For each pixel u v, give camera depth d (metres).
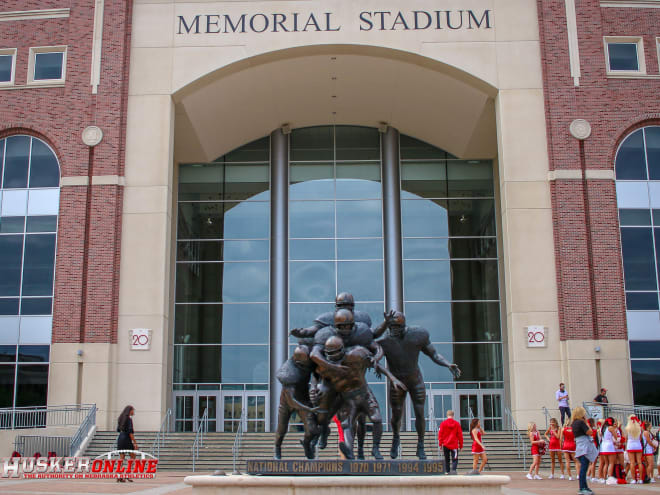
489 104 31.42
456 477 10.86
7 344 28.70
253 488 10.85
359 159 37.22
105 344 27.47
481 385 34.38
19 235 29.53
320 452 23.84
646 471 18.61
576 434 14.52
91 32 30.42
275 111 35.19
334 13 30.67
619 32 30.39
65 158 29.33
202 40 30.53
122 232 28.70
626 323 28.06
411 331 12.64
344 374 11.64
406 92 33.38
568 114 29.61
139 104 29.89
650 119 29.84
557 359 27.59
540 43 30.33
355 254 35.88
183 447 25.47
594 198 28.91
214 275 35.88
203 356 34.81
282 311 34.97
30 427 26.92
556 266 28.36
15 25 30.78
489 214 36.75
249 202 36.78
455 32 30.50
